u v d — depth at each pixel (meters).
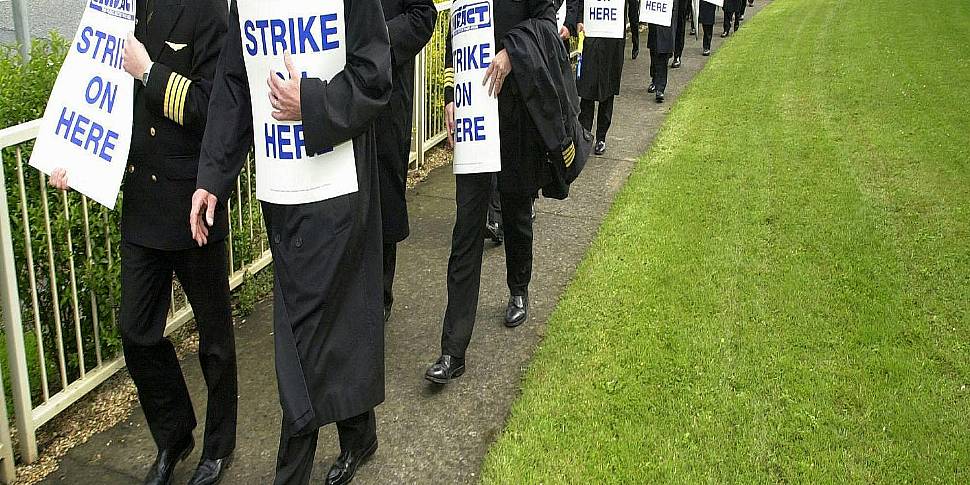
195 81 2.89
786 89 9.77
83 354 3.77
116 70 2.92
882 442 3.34
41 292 3.60
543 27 3.83
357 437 3.20
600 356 4.04
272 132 2.78
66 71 2.99
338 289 2.85
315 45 2.74
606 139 8.24
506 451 3.35
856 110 8.58
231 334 3.21
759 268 4.91
